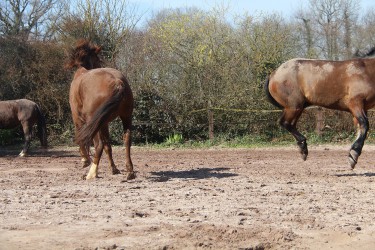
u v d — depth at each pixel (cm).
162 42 2812
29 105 2112
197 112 2548
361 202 961
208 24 2809
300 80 1318
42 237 714
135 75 2608
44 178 1302
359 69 1277
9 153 2261
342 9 3744
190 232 731
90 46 1376
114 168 1338
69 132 2595
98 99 1166
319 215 851
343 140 2419
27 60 2653
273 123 2514
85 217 832
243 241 701
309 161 1697
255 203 950
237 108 2528
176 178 1289
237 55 2688
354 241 709
